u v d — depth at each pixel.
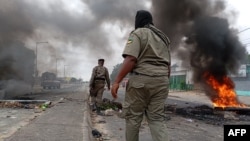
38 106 9.79
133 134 2.87
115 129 6.17
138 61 2.71
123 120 7.56
